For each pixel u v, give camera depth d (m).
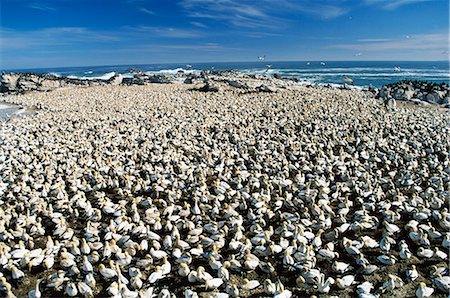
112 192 17.97
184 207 15.01
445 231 13.49
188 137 26.61
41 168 21.00
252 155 23.05
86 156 22.58
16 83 62.94
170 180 18.11
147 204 15.91
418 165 19.75
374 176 18.31
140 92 53.75
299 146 23.22
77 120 33.59
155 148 24.17
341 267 11.26
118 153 23.08
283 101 40.16
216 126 29.64
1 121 35.00
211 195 15.94
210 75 79.62
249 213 14.30
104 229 13.80
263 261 11.93
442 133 25.64
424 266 11.62
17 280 11.53
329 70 137.00
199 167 19.73
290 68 166.12
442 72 113.88
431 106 40.12
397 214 13.99
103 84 70.69
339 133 26.25
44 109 41.25
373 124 28.25
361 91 51.31
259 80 64.06
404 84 47.38
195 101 42.28
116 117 34.72
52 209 15.52
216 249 12.07
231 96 45.22
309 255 11.55
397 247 12.62
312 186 17.19
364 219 13.53
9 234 13.46
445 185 17.11
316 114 33.06
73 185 18.19
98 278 11.56
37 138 27.14
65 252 11.93
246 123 31.11
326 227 13.48
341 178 18.22
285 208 15.51
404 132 26.17
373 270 11.18
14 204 16.77
